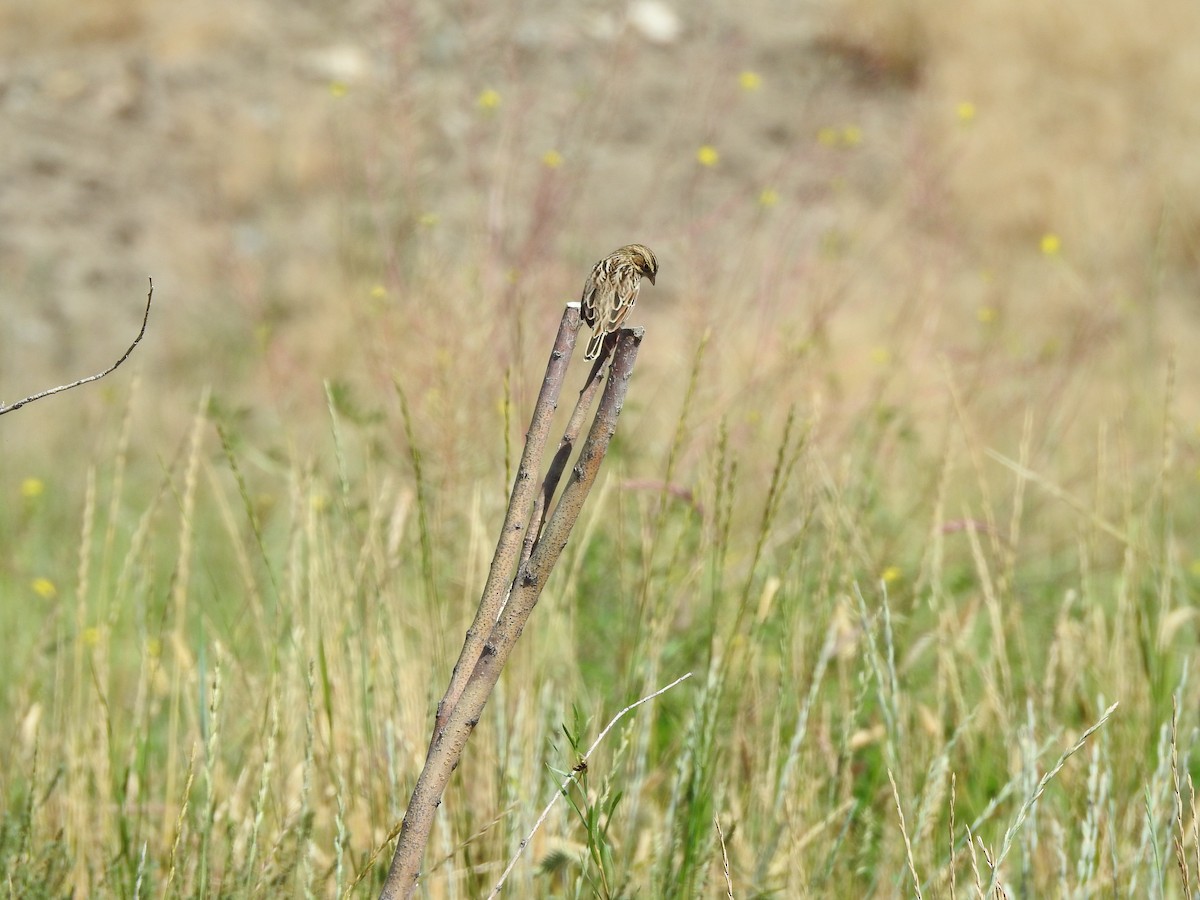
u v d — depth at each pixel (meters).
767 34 30.91
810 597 8.61
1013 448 14.38
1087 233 23.36
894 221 22.22
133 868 6.66
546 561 4.40
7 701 8.71
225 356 21.25
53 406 19.59
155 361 21.95
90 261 25.47
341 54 30.30
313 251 24.03
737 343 14.24
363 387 16.50
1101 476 8.97
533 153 23.09
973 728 8.02
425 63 23.95
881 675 7.13
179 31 31.41
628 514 10.33
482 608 4.49
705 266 15.73
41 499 14.93
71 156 28.22
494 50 23.19
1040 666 9.31
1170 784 6.80
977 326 19.70
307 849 6.41
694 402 11.68
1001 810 7.41
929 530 9.84
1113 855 6.34
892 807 7.28
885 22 29.72
